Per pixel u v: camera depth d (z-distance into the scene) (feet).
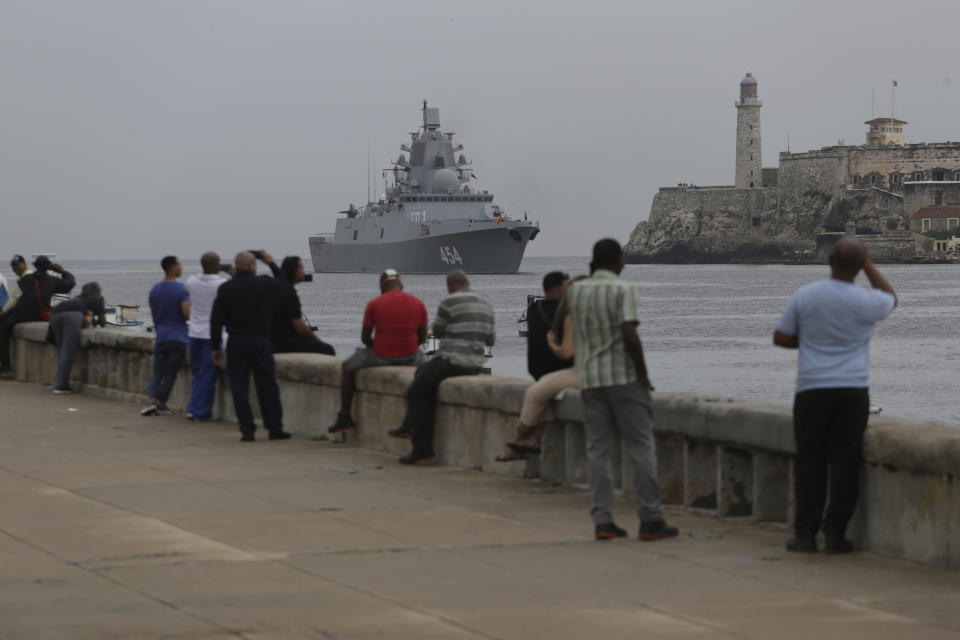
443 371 70.03
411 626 36.19
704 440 55.16
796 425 47.44
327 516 53.88
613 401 49.49
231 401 92.73
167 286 94.89
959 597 40.04
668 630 35.91
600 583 41.88
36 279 128.16
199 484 62.54
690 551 47.44
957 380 281.54
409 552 46.65
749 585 41.75
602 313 49.21
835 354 46.47
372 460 71.92
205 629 35.83
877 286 47.37
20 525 51.34
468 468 68.59
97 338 112.16
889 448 46.09
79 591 40.24
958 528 43.62
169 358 94.94
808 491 47.24
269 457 72.95
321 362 82.48
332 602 38.93
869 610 38.29
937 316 526.16
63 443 79.41
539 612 37.91
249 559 45.16
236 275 81.05
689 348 380.78
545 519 53.83
